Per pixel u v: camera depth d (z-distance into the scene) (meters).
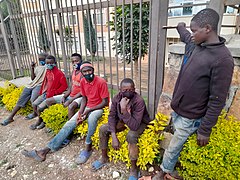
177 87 1.67
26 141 3.04
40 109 3.28
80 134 2.90
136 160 2.12
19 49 4.92
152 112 2.48
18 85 4.54
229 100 1.91
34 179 2.29
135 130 2.06
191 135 1.73
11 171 2.47
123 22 2.46
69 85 3.77
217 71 1.35
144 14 3.63
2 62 5.87
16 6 4.37
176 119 1.78
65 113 2.90
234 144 1.63
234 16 5.30
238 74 1.80
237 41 1.98
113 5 2.50
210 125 1.48
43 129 3.33
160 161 2.23
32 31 4.26
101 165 2.35
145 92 2.61
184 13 6.21
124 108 2.00
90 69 2.46
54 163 2.50
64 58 3.64
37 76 3.63
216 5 1.87
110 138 2.34
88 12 2.86
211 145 1.65
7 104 4.04
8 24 4.90
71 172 2.33
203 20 1.34
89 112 2.60
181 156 1.77
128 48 4.04
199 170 1.66
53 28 3.63
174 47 2.07
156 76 2.33
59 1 3.28
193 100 1.56
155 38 2.18
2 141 3.13
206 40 1.39
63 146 2.78
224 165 1.57
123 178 2.17
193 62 1.48
